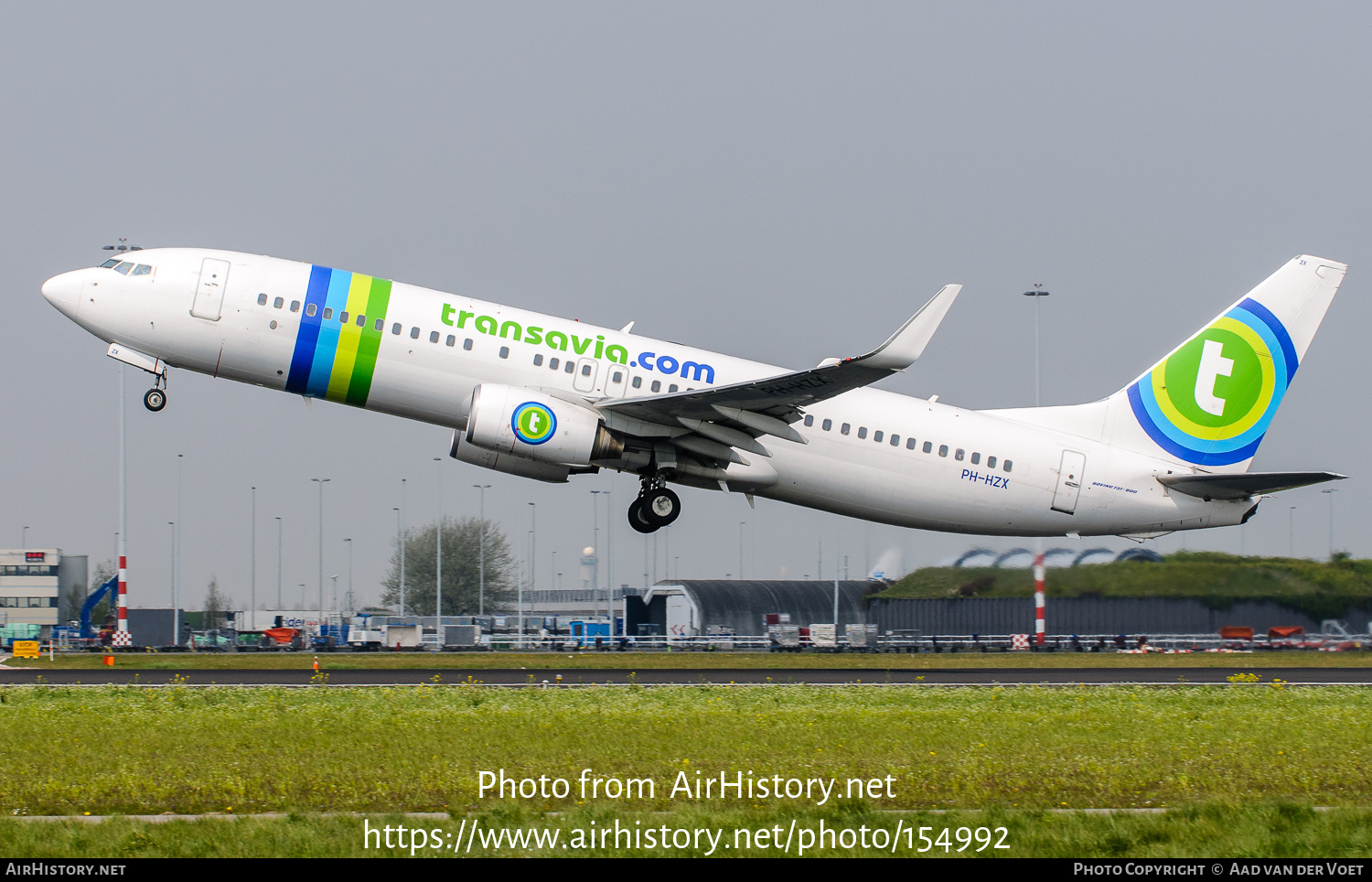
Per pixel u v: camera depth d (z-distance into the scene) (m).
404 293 105.19
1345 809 50.94
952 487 113.44
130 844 44.34
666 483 112.81
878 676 112.75
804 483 111.81
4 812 49.94
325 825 46.94
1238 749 66.50
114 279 102.25
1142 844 45.88
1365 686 102.69
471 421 101.25
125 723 70.81
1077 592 167.25
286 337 102.44
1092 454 117.12
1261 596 160.38
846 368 95.44
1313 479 114.19
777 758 62.19
